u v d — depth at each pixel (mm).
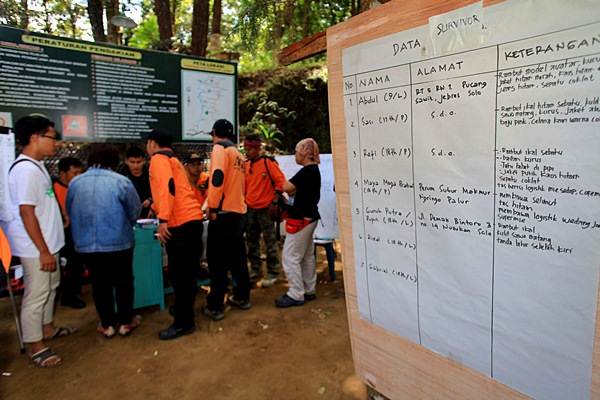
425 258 1116
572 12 749
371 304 1331
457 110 965
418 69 1034
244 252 3568
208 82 4430
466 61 928
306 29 7191
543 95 808
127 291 3055
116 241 2857
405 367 1251
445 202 1033
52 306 3021
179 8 12352
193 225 2920
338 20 7441
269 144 8203
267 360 2719
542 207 842
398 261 1201
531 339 908
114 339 3061
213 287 3324
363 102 1210
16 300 3926
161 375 2561
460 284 1036
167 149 2893
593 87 737
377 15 1125
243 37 6035
